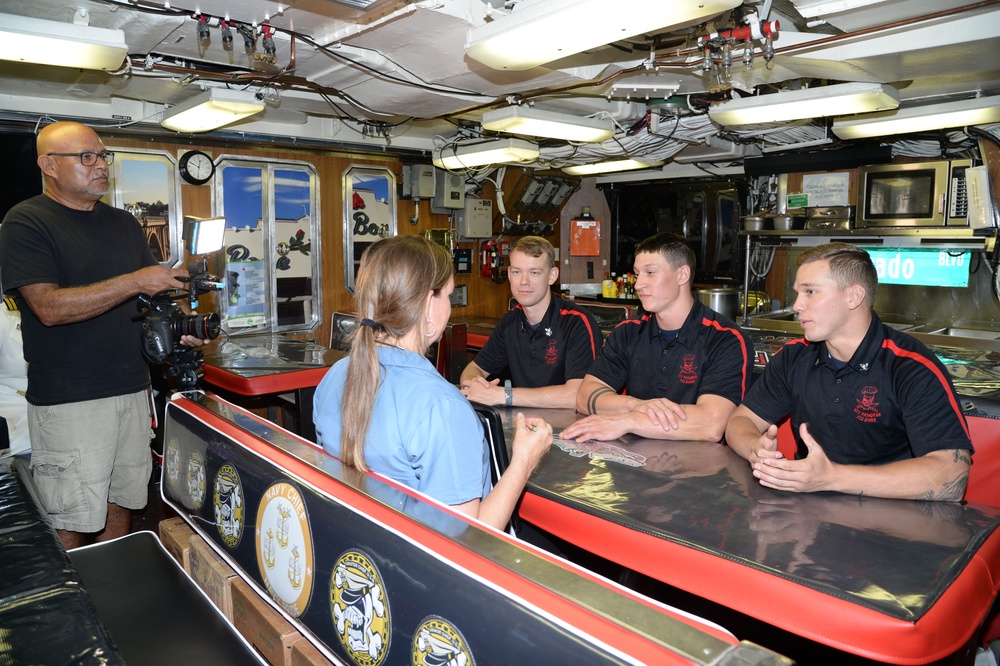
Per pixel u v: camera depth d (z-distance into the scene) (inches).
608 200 288.8
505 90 145.9
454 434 48.0
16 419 140.1
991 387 126.6
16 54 104.3
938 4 94.3
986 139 171.3
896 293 215.6
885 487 65.1
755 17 106.2
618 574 88.6
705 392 92.6
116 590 71.5
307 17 105.3
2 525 73.5
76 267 99.6
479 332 218.7
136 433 108.7
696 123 182.1
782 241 233.3
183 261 182.1
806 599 47.7
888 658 44.0
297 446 58.7
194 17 104.1
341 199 212.8
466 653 37.7
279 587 56.4
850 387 76.2
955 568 50.5
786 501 65.1
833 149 207.0
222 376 142.1
